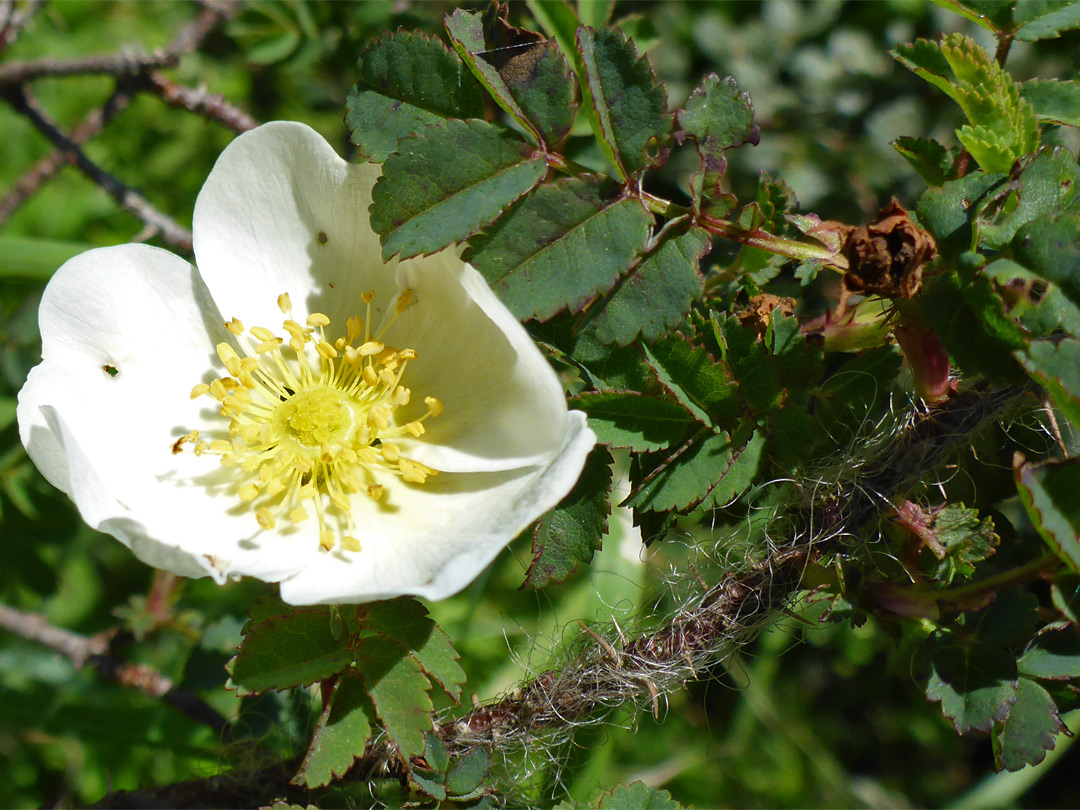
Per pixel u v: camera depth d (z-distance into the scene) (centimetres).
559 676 10
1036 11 10
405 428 10
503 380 10
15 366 15
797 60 18
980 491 11
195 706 13
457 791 10
